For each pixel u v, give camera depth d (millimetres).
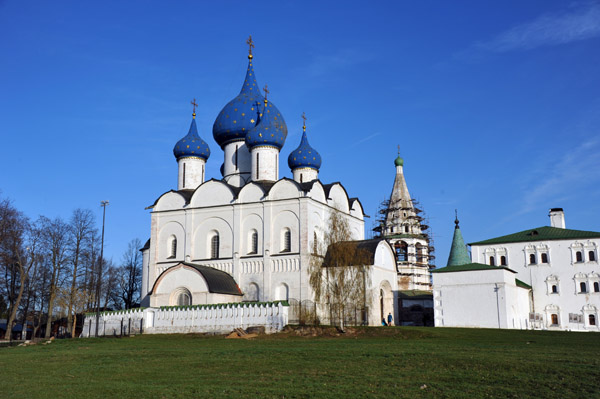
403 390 22094
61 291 72938
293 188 66125
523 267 73938
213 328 54125
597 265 70375
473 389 22047
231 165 76438
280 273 64562
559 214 77562
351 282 54156
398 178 90625
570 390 21641
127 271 102750
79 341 50406
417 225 87438
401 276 83688
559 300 71438
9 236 70625
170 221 72312
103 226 64500
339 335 48688
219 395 21891
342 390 22250
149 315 57656
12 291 75938
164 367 29688
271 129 72188
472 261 76938
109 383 25312
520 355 30391
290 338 47688
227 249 68125
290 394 21797
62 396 22609
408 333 47938
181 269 62188
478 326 61000
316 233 66500
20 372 29859
